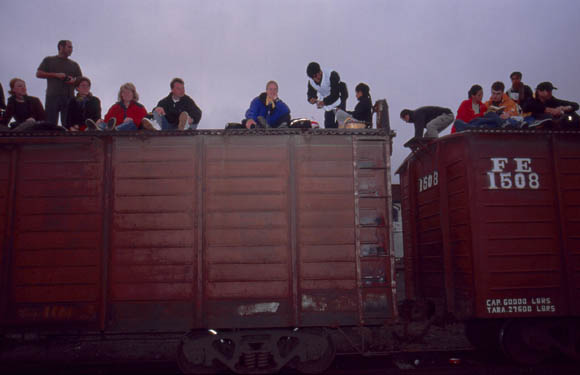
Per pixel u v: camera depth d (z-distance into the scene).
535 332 5.24
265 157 5.05
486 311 4.99
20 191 4.92
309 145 5.09
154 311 4.77
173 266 4.83
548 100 6.80
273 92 6.70
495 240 5.16
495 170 5.32
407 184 7.29
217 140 5.06
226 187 4.98
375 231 4.96
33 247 4.84
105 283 4.79
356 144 5.10
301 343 4.91
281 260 4.88
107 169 4.99
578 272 5.20
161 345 6.76
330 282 4.86
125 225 4.89
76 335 4.88
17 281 4.78
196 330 4.91
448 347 6.48
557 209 5.32
